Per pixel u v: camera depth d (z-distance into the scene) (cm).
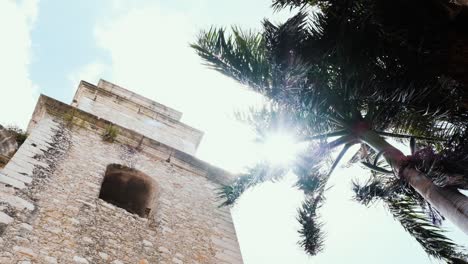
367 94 704
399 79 686
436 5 649
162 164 1152
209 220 977
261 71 752
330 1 766
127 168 1047
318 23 767
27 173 797
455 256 792
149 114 1563
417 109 692
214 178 1191
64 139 1015
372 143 704
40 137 955
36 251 636
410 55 680
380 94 695
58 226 711
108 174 1029
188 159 1201
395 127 745
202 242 883
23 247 629
